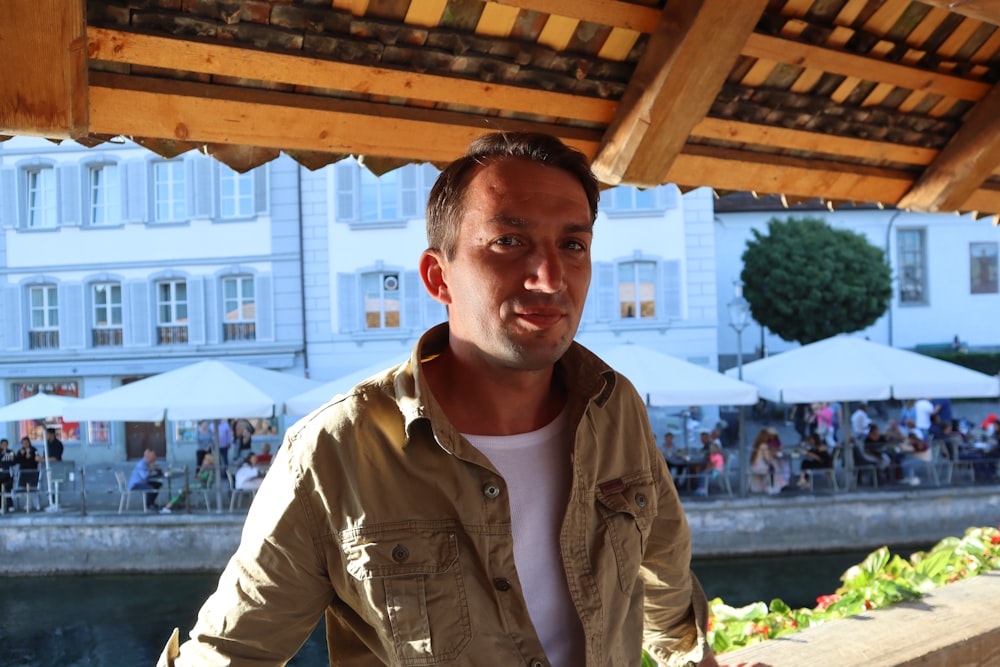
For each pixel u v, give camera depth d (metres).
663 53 2.06
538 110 2.22
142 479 16.00
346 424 1.24
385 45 1.95
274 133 1.97
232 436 19.03
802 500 15.02
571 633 1.30
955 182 2.82
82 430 22.86
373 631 1.29
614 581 1.36
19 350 23.44
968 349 29.56
